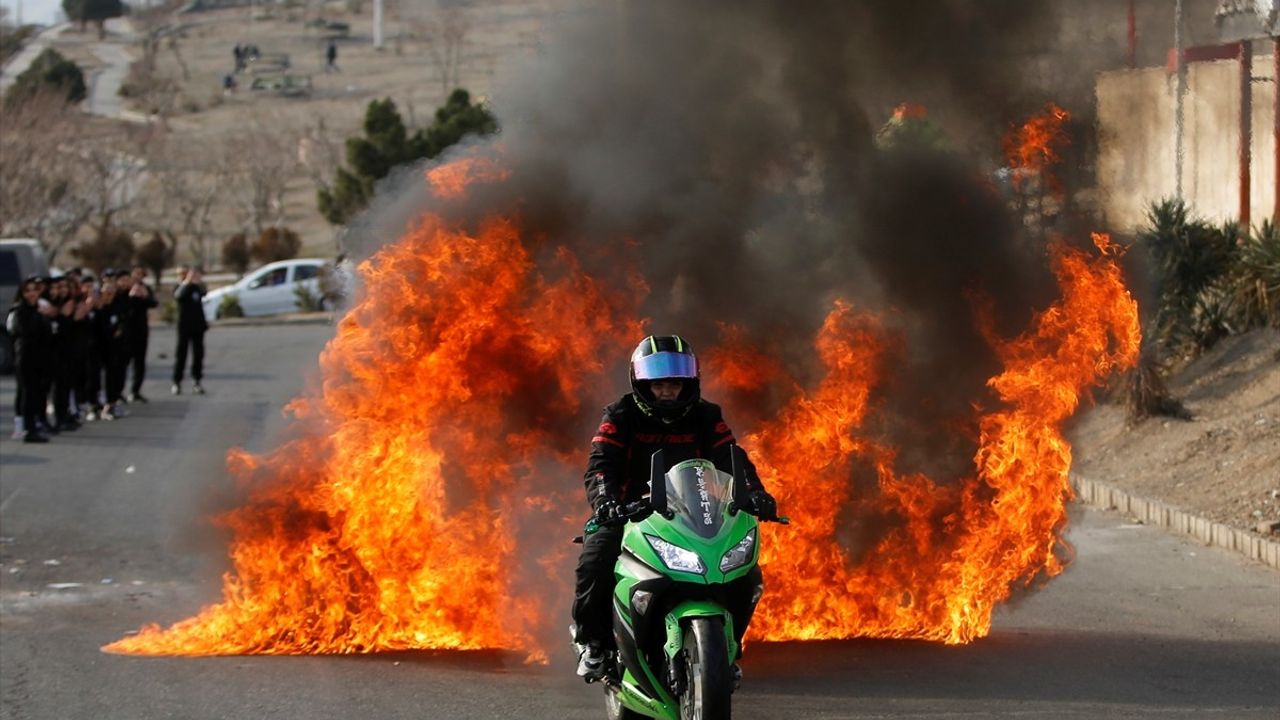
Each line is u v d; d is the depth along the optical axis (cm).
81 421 4797
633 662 1334
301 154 15988
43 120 11356
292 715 1574
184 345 5525
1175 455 3186
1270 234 4009
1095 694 1603
